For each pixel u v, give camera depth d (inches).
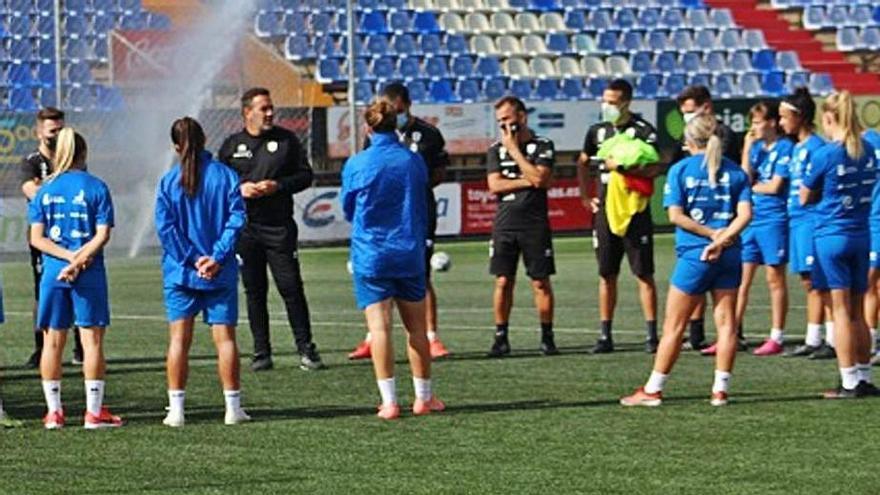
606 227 970.7
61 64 1524.4
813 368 890.7
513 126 954.1
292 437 673.6
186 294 705.6
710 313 1190.9
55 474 595.5
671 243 1831.9
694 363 917.2
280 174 899.4
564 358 950.4
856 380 770.8
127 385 847.7
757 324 1127.6
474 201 1882.4
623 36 2333.9
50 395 711.7
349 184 719.7
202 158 703.1
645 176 969.5
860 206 767.7
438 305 1280.8
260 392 817.5
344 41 2126.0
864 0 2439.7
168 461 620.1
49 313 709.3
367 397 796.0
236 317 715.4
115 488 567.8
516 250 962.1
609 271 972.6
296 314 911.7
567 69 2283.5
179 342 706.2
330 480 577.9
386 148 725.3
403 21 2199.8
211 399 792.9
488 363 929.5
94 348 707.4
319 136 1791.3
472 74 2212.1
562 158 1940.2
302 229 1796.3
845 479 569.9
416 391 741.3
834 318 772.6
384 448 643.5
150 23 1788.9
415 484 568.1
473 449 638.5
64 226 706.2
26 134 1604.3
